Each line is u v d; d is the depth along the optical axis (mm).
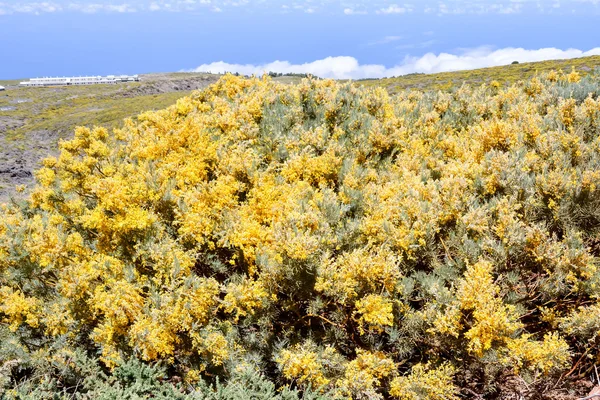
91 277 4992
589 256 4289
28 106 106062
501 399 4508
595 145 5980
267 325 5012
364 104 9406
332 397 4168
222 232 5461
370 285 4500
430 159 7156
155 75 183875
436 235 5375
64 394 4348
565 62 58375
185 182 6773
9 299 5020
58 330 5027
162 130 8164
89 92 131250
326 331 4848
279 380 4832
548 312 4512
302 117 8867
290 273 4848
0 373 4480
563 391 4402
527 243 4629
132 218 5395
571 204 5098
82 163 6719
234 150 6836
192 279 4723
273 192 6027
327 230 5113
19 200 8172
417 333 4523
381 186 6465
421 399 4070
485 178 5637
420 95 11547
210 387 4152
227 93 11180
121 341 4789
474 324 4129
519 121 7043
